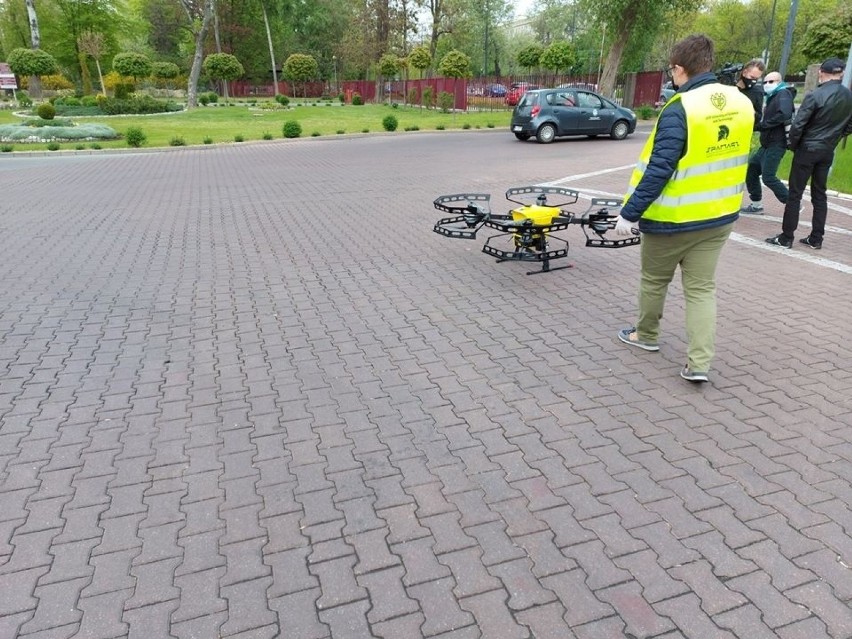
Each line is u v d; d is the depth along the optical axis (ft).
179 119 95.66
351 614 7.15
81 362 13.74
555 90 60.23
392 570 7.79
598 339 14.53
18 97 135.23
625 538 8.23
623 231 11.64
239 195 34.65
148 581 7.68
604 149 53.26
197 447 10.52
